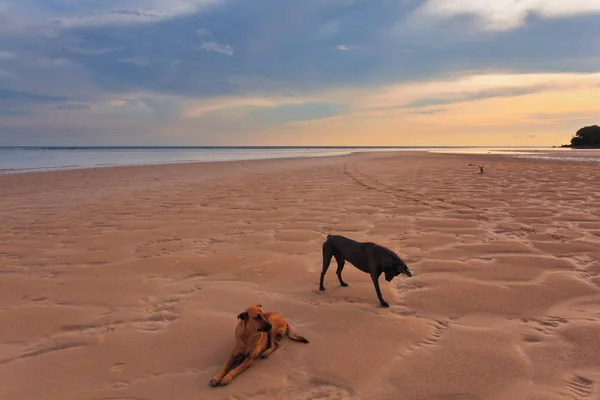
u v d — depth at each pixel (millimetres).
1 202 16062
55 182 23891
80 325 5320
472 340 4750
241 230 10773
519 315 5430
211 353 4539
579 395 3727
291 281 6863
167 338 4875
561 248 8477
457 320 5320
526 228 10273
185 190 19812
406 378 4020
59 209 14367
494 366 4191
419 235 9812
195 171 33312
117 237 10094
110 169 35688
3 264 8023
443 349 4547
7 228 11297
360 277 7031
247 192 18859
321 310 5688
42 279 7098
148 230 10852
